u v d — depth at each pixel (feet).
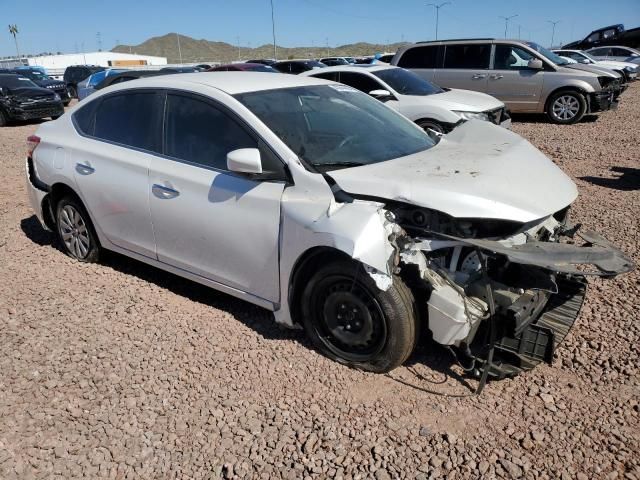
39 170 16.58
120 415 10.03
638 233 17.98
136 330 12.73
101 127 15.15
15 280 15.65
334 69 34.22
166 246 13.55
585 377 10.63
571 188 11.82
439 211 9.91
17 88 56.70
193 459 9.01
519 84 44.01
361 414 9.81
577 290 12.24
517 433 9.25
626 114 47.62
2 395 10.64
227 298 14.28
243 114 12.00
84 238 16.34
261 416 9.88
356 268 10.16
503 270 10.28
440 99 31.50
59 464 9.00
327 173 11.05
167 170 13.03
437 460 8.74
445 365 11.07
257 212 11.43
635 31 104.58
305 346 11.89
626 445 8.93
